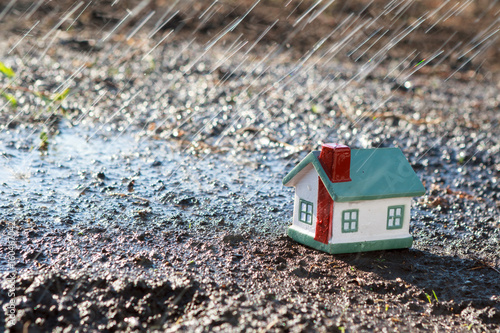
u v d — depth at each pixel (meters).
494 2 2.26
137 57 1.60
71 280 0.64
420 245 0.74
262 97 1.32
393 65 1.75
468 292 0.67
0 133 0.95
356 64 1.74
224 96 1.30
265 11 2.11
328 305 0.64
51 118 1.03
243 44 1.83
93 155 0.90
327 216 0.70
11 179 0.81
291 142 1.02
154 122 1.06
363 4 2.20
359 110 1.26
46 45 1.61
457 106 1.37
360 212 0.70
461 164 0.98
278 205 0.81
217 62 1.63
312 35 1.94
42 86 1.22
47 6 1.94
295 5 2.17
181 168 0.89
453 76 1.69
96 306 0.62
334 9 2.15
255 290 0.65
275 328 0.60
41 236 0.71
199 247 0.71
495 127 1.19
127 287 0.63
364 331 0.62
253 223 0.77
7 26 1.75
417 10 2.17
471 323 0.64
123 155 0.92
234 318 0.61
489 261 0.72
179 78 1.43
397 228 0.72
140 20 1.92
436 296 0.67
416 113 1.28
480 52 1.88
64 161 0.88
